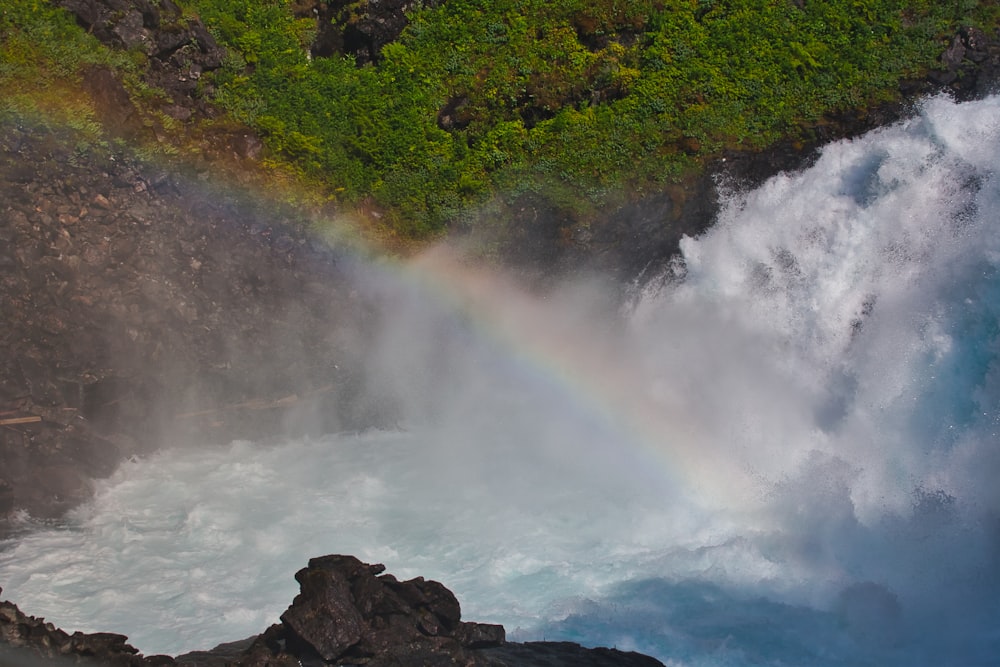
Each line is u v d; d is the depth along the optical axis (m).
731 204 27.14
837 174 22.94
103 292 22.11
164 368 22.14
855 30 29.89
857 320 20.34
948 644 12.90
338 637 10.64
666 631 13.30
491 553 16.14
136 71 27.03
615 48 30.39
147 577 15.45
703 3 31.06
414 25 31.33
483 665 10.83
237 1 30.81
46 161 23.59
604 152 28.41
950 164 21.11
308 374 24.22
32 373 20.06
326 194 27.88
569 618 13.66
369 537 16.88
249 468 20.56
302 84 29.62
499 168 28.88
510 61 30.44
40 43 25.80
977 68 28.31
